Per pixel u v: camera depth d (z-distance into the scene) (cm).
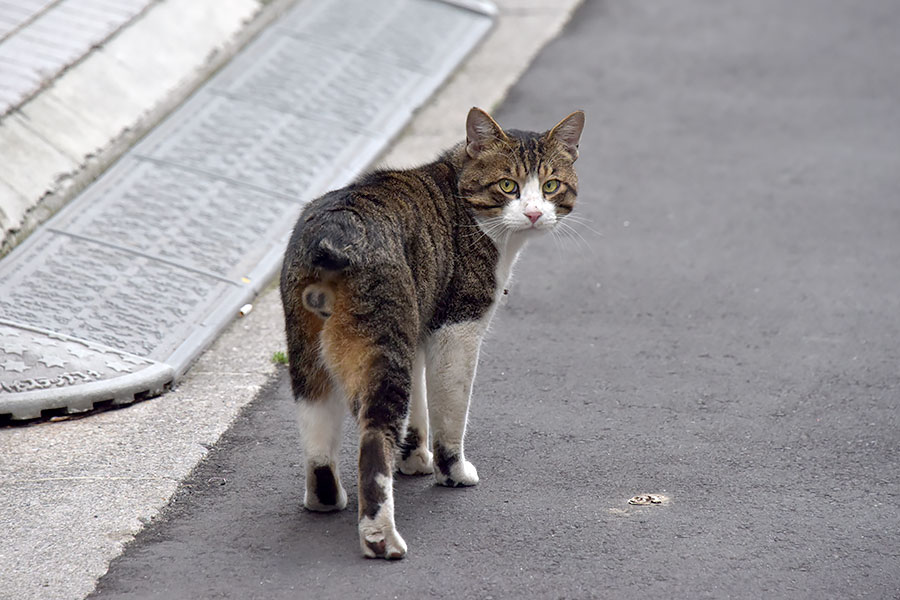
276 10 1745
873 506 788
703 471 841
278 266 1178
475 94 1670
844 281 1221
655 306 1172
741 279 1230
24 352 944
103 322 1023
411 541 730
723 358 1054
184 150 1350
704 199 1433
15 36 1429
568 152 845
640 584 680
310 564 700
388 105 1565
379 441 691
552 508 779
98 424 901
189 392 961
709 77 1808
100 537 728
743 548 726
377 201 741
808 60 1880
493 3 2069
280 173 1341
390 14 1831
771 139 1605
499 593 667
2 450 854
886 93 1756
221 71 1555
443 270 773
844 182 1475
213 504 782
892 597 672
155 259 1136
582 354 1064
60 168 1238
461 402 794
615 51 1884
